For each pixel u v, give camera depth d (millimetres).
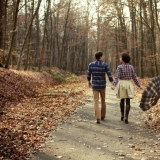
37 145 5211
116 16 26141
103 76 7605
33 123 7109
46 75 24438
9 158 4441
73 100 11828
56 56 59438
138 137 5844
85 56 60781
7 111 8836
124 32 30078
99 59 7691
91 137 5883
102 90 7598
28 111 8875
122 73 7320
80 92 15500
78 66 56562
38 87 16234
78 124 7184
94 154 4758
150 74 31375
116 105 10758
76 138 5797
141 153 4777
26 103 10703
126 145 5285
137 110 9367
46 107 9711
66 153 4816
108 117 8227
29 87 14781
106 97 13711
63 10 45156
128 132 6301
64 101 11320
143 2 22750
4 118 7703
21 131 6098
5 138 5391
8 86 12414
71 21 47375
